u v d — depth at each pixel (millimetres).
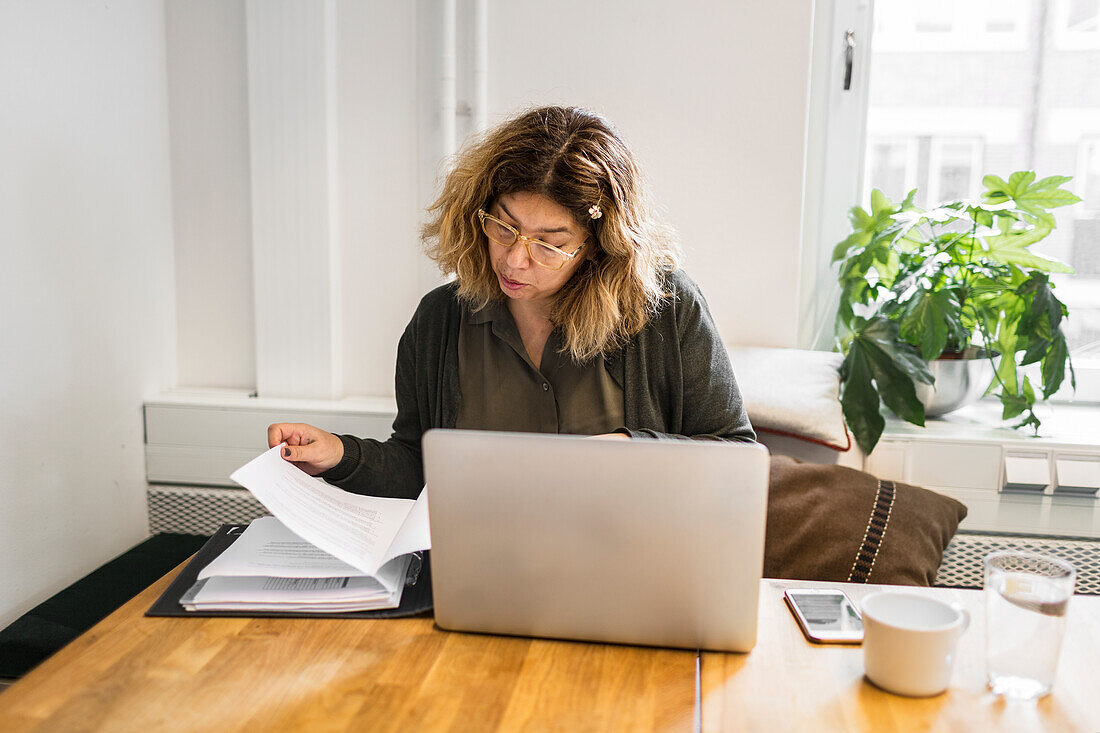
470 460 965
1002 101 2285
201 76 2318
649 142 2217
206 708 865
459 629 1025
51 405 1930
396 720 851
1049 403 2383
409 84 2230
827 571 1771
